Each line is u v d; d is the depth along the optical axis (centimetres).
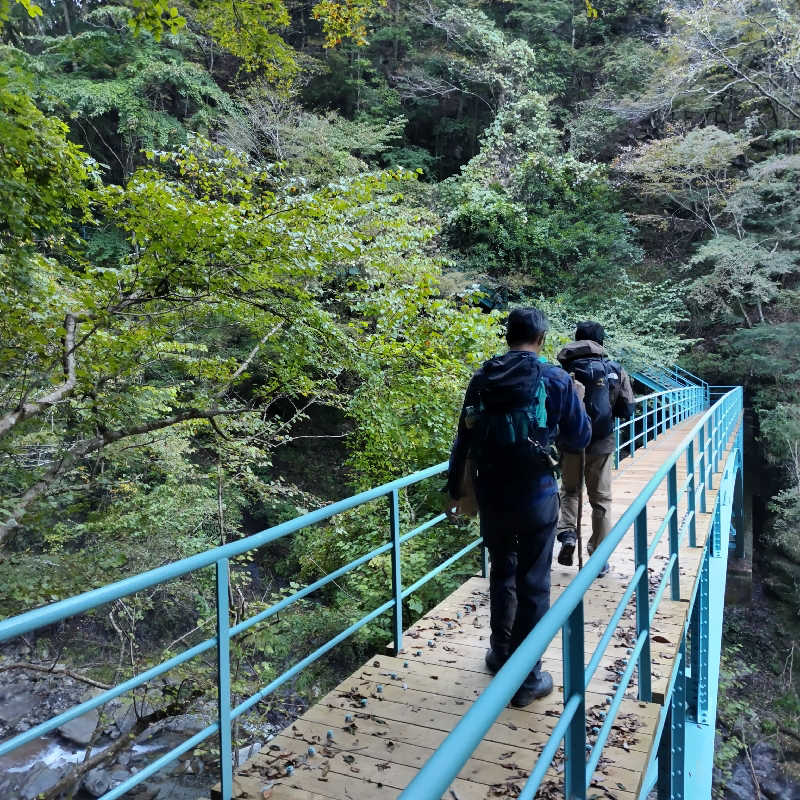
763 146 2467
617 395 465
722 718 1229
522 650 121
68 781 413
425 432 762
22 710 905
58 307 520
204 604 707
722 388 2475
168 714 459
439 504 933
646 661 299
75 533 684
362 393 643
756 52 2058
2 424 453
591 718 287
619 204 2534
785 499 1727
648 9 2767
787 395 2042
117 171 1908
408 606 898
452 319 690
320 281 621
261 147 1686
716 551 708
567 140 2608
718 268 2064
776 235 2152
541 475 274
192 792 748
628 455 1241
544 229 2153
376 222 618
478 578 506
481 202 2070
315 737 289
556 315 1933
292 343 583
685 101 2422
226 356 1066
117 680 497
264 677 636
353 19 766
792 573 1639
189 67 1684
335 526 909
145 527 701
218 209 470
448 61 2456
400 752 277
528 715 295
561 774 251
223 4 626
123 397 582
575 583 163
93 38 1549
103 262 1340
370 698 323
